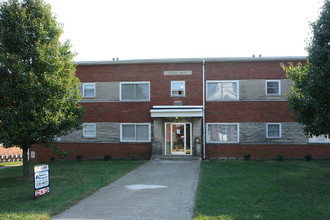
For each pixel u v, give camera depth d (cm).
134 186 946
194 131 1686
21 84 1003
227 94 1733
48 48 1079
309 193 811
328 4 905
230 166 1375
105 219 609
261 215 605
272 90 1712
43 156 1827
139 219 605
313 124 1045
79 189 894
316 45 914
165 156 1706
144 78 1788
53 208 682
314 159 1652
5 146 1040
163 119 1777
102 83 1820
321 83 871
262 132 1700
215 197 762
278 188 873
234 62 1738
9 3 1065
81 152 1816
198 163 1509
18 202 755
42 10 1108
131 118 1786
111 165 1480
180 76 1761
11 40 1048
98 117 1812
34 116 1034
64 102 1126
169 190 877
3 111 996
